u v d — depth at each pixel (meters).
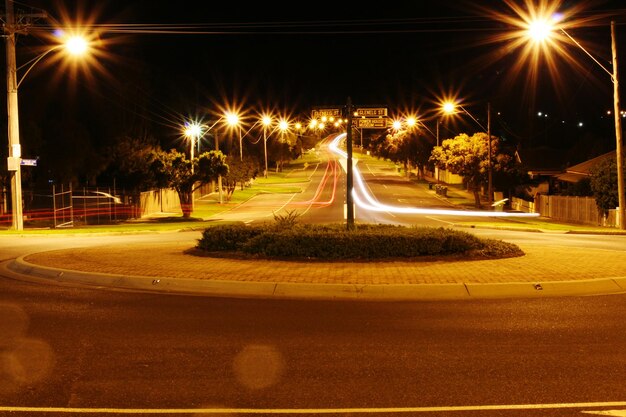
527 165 69.50
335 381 6.80
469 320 9.81
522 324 9.54
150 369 7.21
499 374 7.05
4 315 10.10
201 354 7.86
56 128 45.09
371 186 85.69
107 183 55.50
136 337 8.71
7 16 29.08
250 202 67.38
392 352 7.97
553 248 19.31
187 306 10.86
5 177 38.75
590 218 42.38
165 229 33.38
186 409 5.94
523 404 6.09
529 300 11.50
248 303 11.16
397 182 91.69
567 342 8.47
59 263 15.18
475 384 6.71
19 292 12.16
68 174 45.72
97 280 13.27
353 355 7.84
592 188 40.06
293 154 134.62
